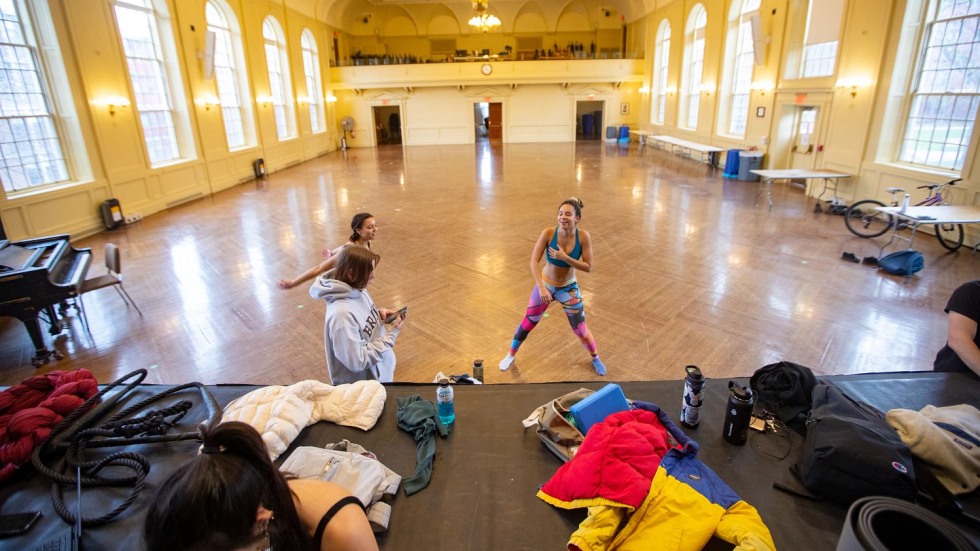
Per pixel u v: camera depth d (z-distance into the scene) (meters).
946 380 2.38
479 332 4.61
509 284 5.74
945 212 6.25
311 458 1.79
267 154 14.95
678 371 3.89
